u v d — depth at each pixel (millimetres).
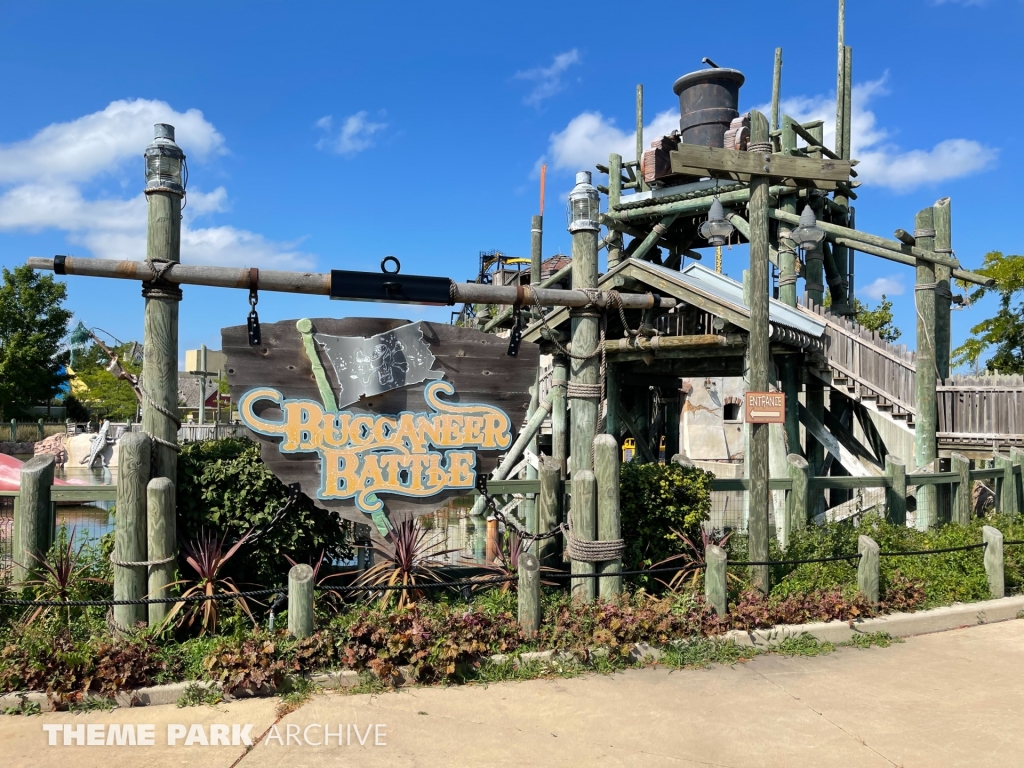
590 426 7477
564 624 6363
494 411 7137
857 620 7203
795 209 15258
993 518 10266
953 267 12109
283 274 6375
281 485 6613
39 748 4559
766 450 7484
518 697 5500
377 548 6891
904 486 9711
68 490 6207
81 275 5953
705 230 8500
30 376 40156
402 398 6875
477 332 7105
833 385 13805
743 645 6664
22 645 5320
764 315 7477
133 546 5832
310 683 5523
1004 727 5105
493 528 9688
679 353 12906
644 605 6762
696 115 16953
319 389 6652
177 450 6219
